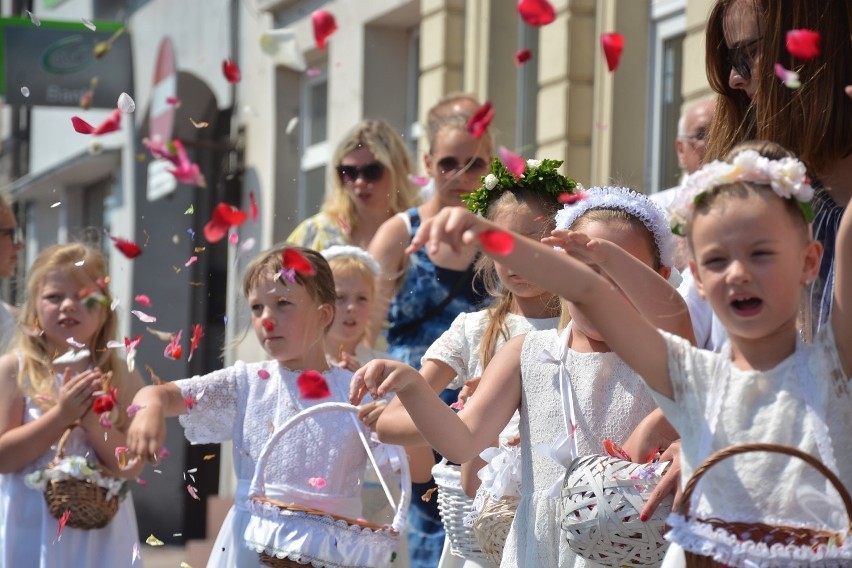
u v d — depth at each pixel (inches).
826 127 149.6
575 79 409.7
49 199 886.4
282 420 213.2
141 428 204.5
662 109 385.7
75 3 810.8
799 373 124.7
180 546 495.5
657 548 147.9
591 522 149.3
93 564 235.5
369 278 267.3
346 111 546.3
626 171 388.5
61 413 230.5
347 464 210.7
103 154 748.0
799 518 121.9
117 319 256.2
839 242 123.5
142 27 726.5
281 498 207.0
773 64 152.5
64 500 228.5
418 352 261.6
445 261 261.6
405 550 226.8
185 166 191.2
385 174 313.7
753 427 125.0
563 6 410.0
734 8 157.0
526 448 168.1
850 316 123.4
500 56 455.2
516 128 453.7
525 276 123.8
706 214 125.3
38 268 250.5
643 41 390.9
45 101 626.2
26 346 248.2
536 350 169.0
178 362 575.5
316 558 187.3
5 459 229.5
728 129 165.3
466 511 199.2
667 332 142.9
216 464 513.7
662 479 145.5
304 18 578.2
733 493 124.4
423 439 174.1
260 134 597.3
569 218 181.2
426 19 492.4
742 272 122.9
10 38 623.2
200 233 589.3
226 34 632.4
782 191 123.8
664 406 130.6
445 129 279.3
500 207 202.4
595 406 164.2
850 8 150.6
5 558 232.2
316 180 581.3
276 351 216.1
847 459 122.6
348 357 237.8
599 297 125.3
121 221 722.8
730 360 128.6
